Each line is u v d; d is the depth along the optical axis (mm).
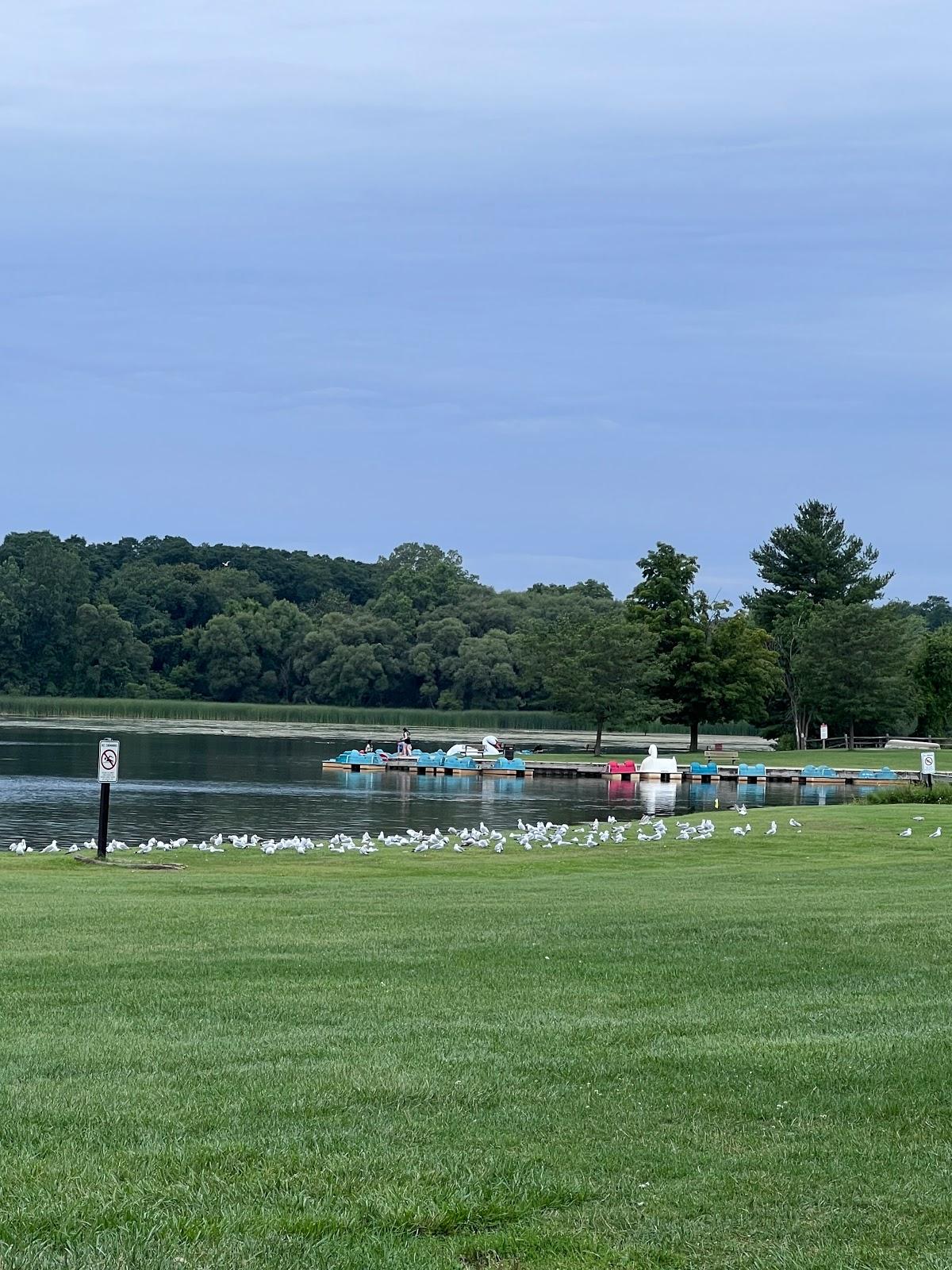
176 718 139125
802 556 114688
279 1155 7727
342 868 30234
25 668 164125
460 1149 7938
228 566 196250
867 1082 9375
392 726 136750
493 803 57156
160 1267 6215
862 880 25156
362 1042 10469
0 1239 6461
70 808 49375
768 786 71188
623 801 60031
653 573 96750
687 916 18172
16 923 17547
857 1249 6621
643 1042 10492
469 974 13477
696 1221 6953
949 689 107500
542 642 91625
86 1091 9000
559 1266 6398
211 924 17547
